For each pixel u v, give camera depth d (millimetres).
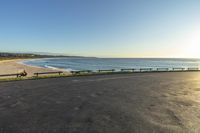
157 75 31625
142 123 7727
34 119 8148
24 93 14180
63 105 10656
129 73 35625
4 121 7871
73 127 7234
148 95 13773
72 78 25375
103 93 14445
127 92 14953
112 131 6855
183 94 14250
